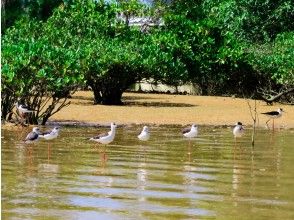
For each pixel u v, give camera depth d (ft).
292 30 197.36
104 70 119.44
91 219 36.04
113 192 43.14
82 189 43.93
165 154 61.21
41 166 52.75
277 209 39.29
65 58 90.89
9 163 53.83
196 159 58.49
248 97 161.48
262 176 50.29
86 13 144.77
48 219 35.91
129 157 58.80
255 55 168.45
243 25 197.36
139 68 127.54
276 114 89.40
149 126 87.81
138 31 148.25
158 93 175.94
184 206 39.52
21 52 87.04
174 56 152.66
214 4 203.72
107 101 125.70
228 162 57.11
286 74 143.64
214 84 173.78
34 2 196.65
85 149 63.36
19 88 85.10
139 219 36.24
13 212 37.27
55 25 143.02
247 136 78.43
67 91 89.45
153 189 44.39
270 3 198.08
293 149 66.54
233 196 42.70
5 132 75.92
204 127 88.43
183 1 183.73
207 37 161.38
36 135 62.39
